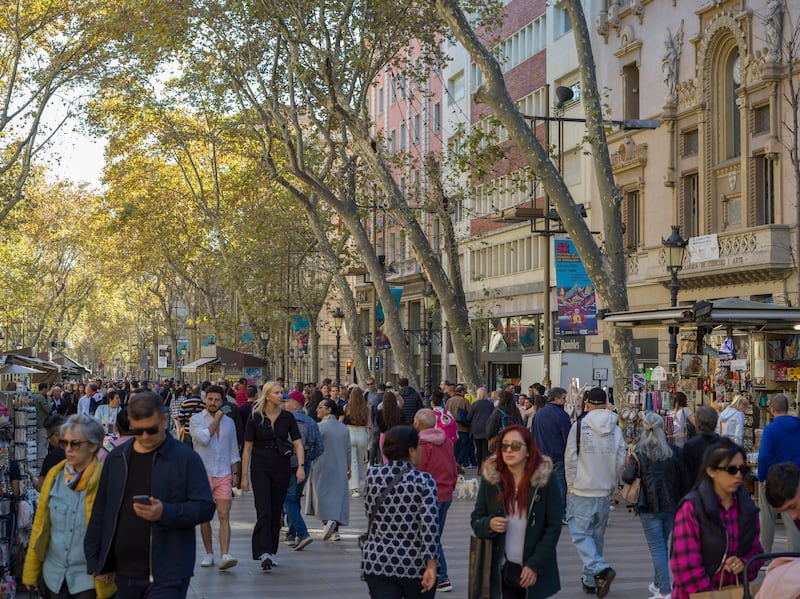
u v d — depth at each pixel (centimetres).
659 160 3769
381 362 6512
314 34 2800
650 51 3809
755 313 1814
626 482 1088
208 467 1327
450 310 2830
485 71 2186
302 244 4778
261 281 4900
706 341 2117
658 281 3597
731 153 3434
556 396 1644
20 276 6612
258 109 3023
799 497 620
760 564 673
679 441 1823
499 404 1791
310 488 1524
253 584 1223
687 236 3634
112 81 4203
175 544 708
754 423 2012
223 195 5666
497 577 782
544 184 2208
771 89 3144
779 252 3034
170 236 6125
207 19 2869
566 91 2764
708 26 3469
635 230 3991
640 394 2083
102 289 9194
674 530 668
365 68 2952
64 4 4072
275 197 4797
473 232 5488
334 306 7619
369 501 777
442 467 1187
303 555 1444
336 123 3194
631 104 3988
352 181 3231
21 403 1287
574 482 1173
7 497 1103
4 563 1074
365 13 2902
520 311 4944
